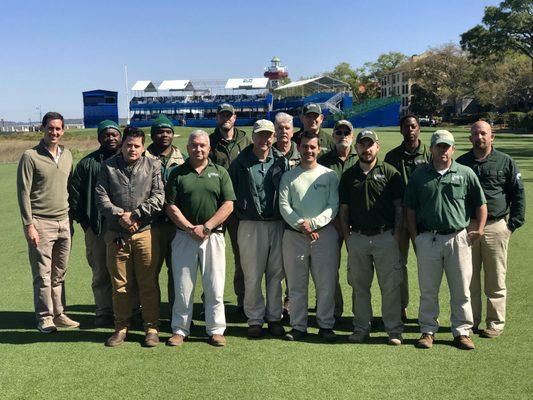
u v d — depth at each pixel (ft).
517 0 165.99
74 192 17.95
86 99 222.28
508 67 196.85
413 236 16.24
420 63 239.71
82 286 22.67
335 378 13.52
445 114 259.80
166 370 14.17
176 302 16.42
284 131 17.51
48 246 17.28
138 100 244.01
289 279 16.80
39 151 17.17
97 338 16.75
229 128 19.74
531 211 35.27
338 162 18.31
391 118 189.06
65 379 13.69
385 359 14.70
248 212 16.88
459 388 12.85
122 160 16.26
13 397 12.75
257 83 239.71
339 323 18.16
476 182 15.56
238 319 18.76
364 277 16.31
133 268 16.44
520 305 18.61
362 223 16.01
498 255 16.21
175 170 16.47
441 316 18.12
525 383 13.03
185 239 16.46
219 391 12.89
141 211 15.83
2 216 39.42
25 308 19.84
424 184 15.61
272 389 12.95
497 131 157.99
